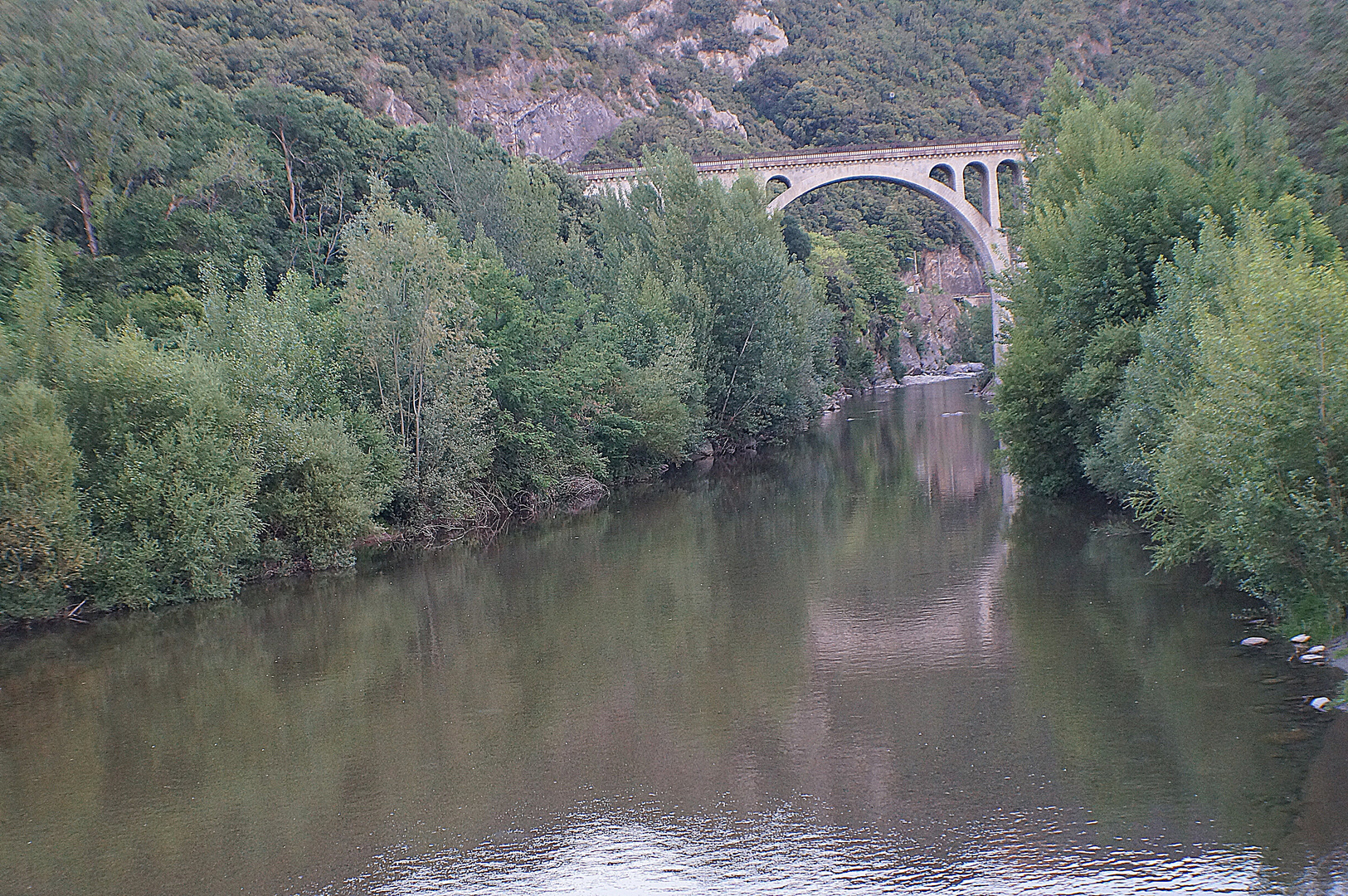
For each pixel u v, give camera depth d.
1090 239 25.22
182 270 34.53
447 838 10.90
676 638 17.66
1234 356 13.89
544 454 33.75
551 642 17.88
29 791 12.67
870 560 22.98
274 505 24.42
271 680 16.64
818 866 9.84
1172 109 32.81
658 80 129.38
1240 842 9.60
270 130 44.53
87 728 14.87
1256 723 12.05
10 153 31.94
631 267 44.47
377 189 29.27
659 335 41.78
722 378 46.81
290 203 43.69
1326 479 13.13
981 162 72.31
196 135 38.69
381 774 12.60
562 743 13.26
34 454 19.70
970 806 10.78
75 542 20.23
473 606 21.05
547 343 35.84
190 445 21.98
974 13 149.50
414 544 28.77
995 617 17.47
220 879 10.27
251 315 25.47
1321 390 12.77
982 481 34.53
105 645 19.25
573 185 64.50
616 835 10.73
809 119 132.00
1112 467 22.81
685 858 10.20
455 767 12.70
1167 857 9.48
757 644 17.02
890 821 10.61
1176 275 20.55
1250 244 18.66
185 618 21.05
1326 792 10.29
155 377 22.30
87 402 21.86
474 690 15.51
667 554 25.38
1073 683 13.98
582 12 130.75
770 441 51.78
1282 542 13.62
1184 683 13.52
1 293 26.31
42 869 10.63
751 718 13.72
